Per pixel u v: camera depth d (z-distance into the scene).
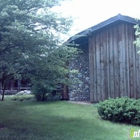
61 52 6.41
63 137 5.64
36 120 7.74
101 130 6.32
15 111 9.77
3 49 5.89
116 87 10.26
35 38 5.55
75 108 10.02
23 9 5.86
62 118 8.01
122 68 10.17
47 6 5.94
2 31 5.66
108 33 10.59
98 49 10.83
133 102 7.44
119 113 7.26
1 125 7.01
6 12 5.30
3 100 14.84
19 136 5.74
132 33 10.02
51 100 13.73
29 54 5.75
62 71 6.65
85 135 5.82
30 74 6.25
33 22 5.83
